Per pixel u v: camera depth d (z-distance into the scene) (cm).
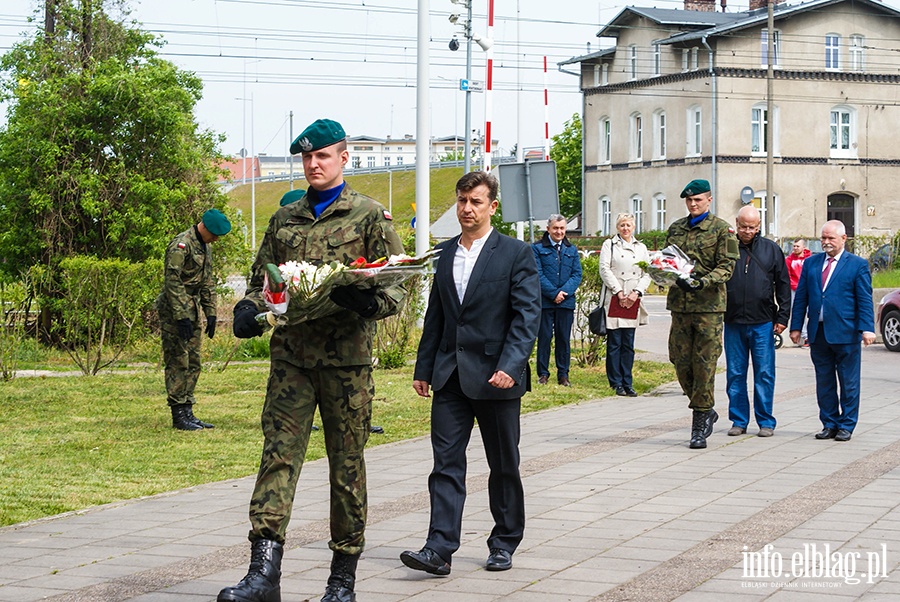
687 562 649
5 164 2211
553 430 1169
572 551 679
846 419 1093
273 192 9944
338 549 571
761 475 916
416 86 1927
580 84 6338
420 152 1922
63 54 2284
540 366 1554
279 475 555
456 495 639
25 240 2206
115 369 1784
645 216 5841
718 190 5297
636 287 1463
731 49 5300
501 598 584
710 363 1038
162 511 804
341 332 562
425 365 663
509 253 646
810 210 5453
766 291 1112
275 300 533
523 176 1556
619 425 1202
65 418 1249
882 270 4278
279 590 546
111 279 1722
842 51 5462
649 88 5778
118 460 1002
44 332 2122
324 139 564
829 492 845
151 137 2225
